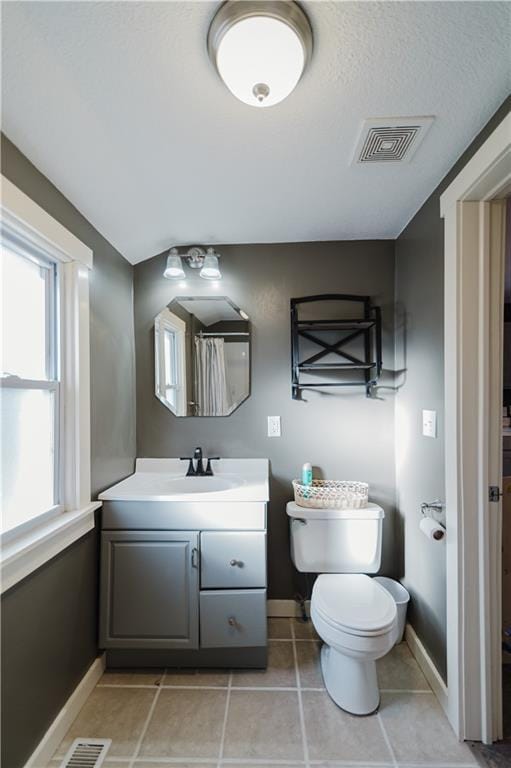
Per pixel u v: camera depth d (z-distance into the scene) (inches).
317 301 86.2
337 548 75.9
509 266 91.0
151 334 87.0
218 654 67.5
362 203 68.8
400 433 81.4
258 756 51.6
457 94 42.8
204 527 67.1
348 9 32.9
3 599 44.1
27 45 36.2
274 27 32.9
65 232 56.5
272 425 86.0
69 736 54.6
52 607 53.7
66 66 38.6
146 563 66.7
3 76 38.9
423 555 68.8
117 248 77.3
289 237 83.4
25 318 53.5
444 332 59.0
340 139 50.8
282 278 86.3
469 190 51.3
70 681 57.8
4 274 49.4
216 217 73.4
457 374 54.3
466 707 53.6
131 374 85.0
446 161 55.7
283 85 36.6
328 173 59.0
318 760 50.9
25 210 47.2
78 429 60.7
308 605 84.0
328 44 36.1
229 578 66.8
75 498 60.3
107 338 73.0
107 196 61.3
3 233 48.8
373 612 59.1
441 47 36.7
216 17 33.4
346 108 44.9
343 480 85.3
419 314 70.9
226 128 48.3
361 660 57.2
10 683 44.9
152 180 59.8
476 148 50.0
